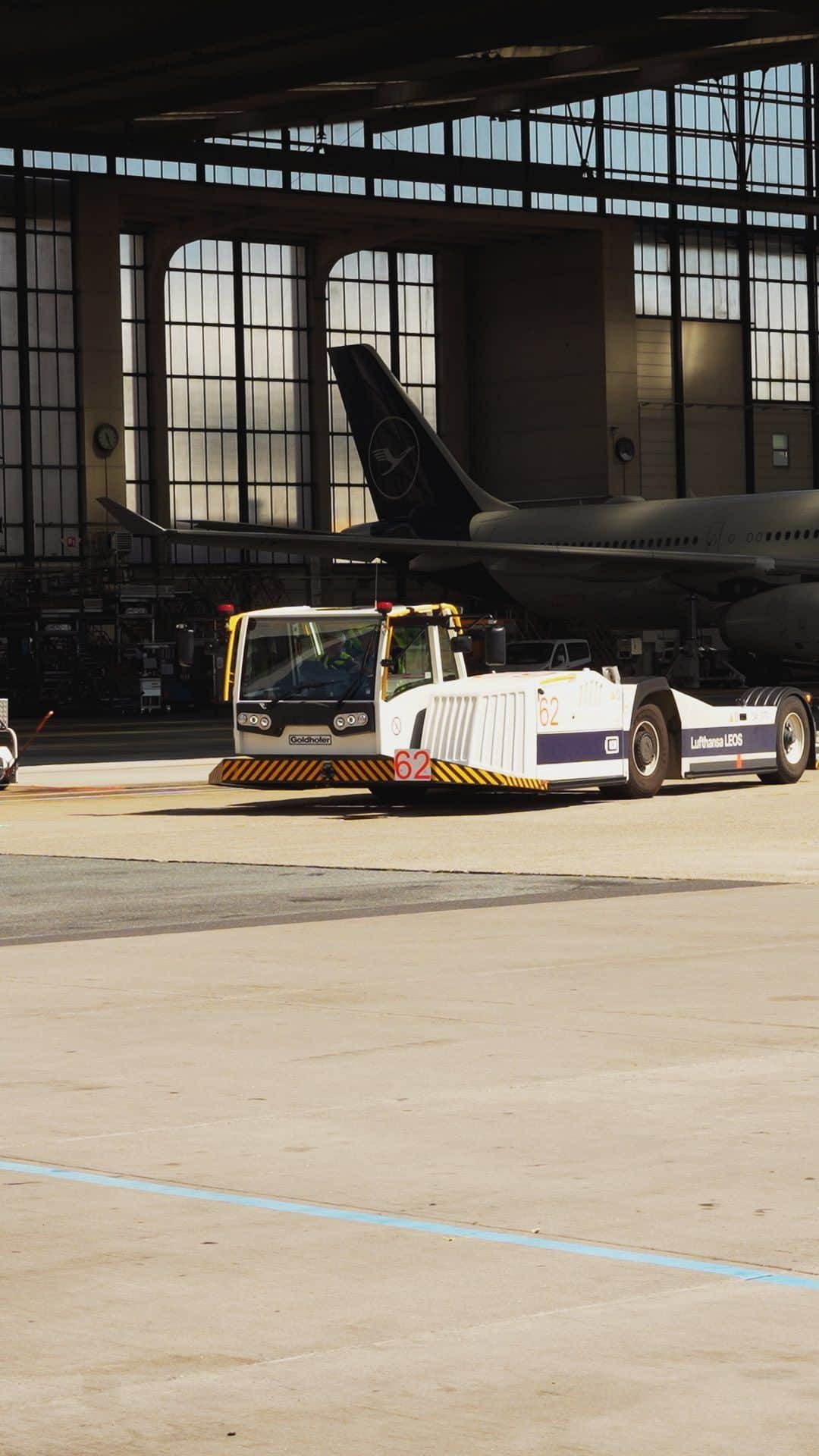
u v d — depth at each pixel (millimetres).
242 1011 17469
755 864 29000
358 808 41781
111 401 116375
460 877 28188
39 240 114125
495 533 105250
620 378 128250
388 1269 9773
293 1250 10156
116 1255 10117
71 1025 16922
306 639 39438
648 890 26172
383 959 20406
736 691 96062
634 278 129000
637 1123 12922
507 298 132375
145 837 36094
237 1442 7559
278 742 39625
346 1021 16891
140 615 110312
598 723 40656
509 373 132500
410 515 109875
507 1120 13047
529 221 124375
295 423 128625
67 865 31328
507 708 38844
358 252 129625
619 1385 8102
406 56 85750
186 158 115375
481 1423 7703
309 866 30328
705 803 40906
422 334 133000
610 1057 15125
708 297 133250
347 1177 11625
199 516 125125
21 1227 10672
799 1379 8156
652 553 90000
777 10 78438
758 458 135875
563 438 130000
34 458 115500
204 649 104312
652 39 87750
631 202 128875
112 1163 12055
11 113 99188
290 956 20766
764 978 18734
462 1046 15680
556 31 80500
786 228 136250
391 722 38625
